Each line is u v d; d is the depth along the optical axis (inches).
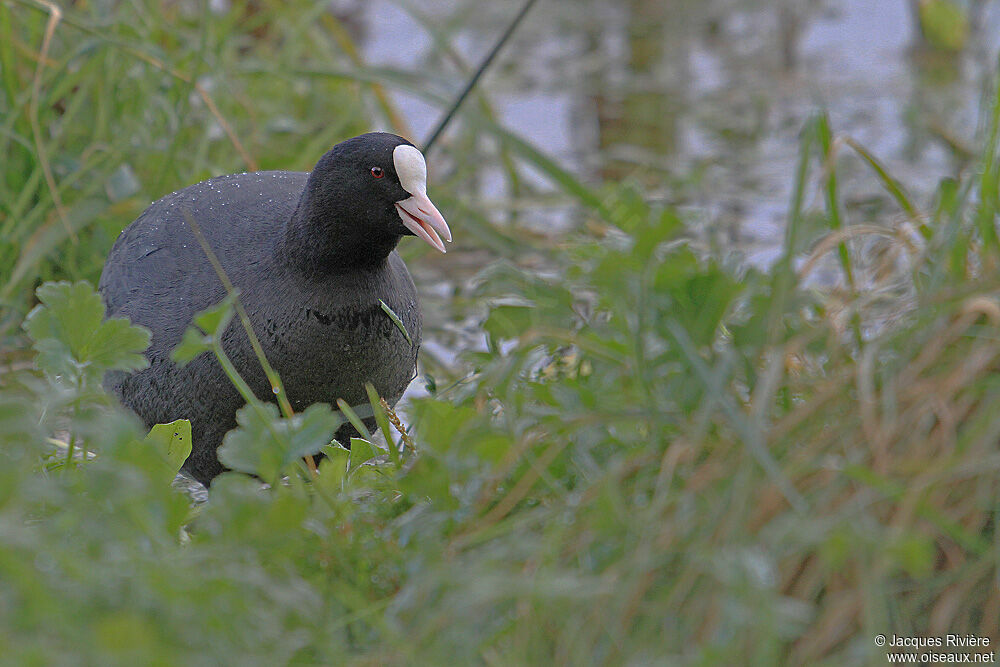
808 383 208.1
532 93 618.5
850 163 521.3
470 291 433.1
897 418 186.7
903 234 243.6
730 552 166.2
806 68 649.6
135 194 394.6
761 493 180.7
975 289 200.5
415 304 306.7
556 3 744.3
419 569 185.5
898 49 674.2
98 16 416.5
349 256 281.4
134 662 142.9
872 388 195.5
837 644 174.4
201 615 156.6
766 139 562.9
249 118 455.8
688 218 242.5
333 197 276.8
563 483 209.2
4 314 375.2
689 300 213.2
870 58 661.3
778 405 214.5
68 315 222.1
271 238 294.5
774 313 207.2
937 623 179.3
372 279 286.7
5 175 387.2
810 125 222.7
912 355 198.4
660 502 179.5
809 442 192.4
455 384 264.2
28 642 154.6
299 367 283.1
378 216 277.0
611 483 177.5
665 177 517.3
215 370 281.7
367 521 210.2
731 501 176.6
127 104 413.7
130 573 160.7
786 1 753.6
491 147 553.6
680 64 659.4
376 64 622.8
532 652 172.2
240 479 200.2
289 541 185.6
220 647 158.1
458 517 201.0
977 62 646.5
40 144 357.1
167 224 308.3
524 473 207.5
